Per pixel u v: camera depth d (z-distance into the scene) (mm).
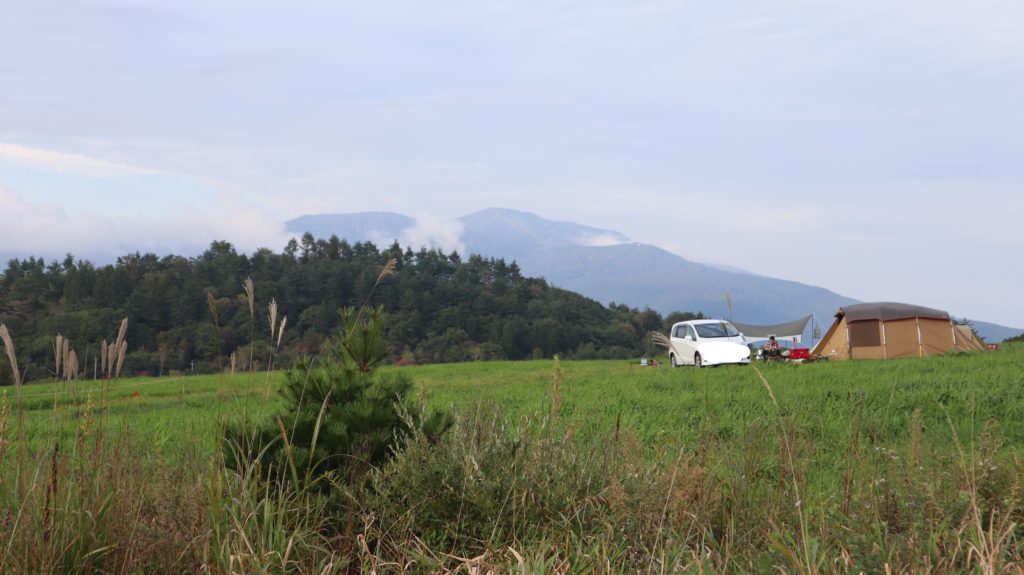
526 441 5863
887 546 4281
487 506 5191
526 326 171125
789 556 4008
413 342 166125
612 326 184625
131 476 5000
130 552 4516
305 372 6293
